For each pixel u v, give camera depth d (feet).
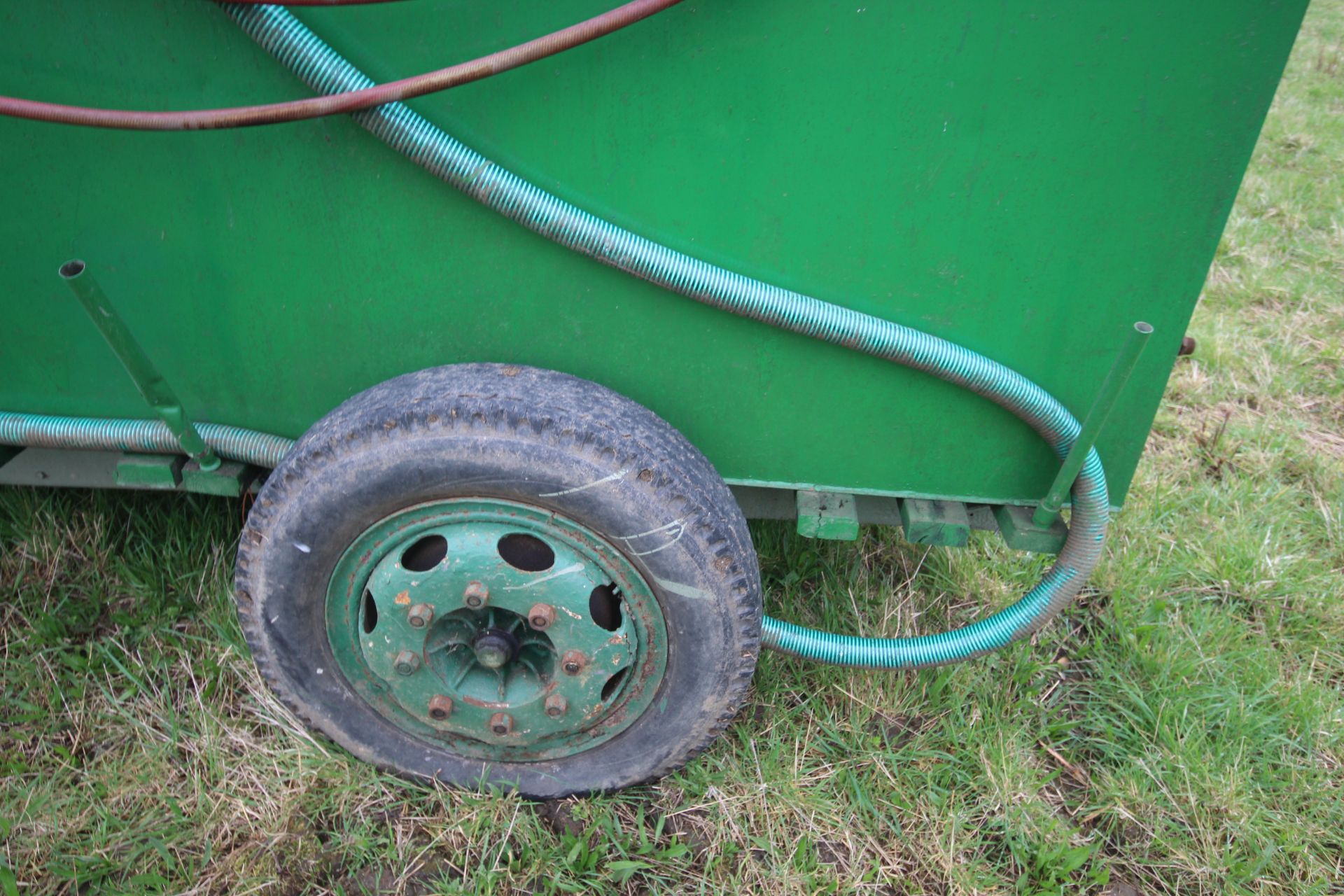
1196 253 5.36
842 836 6.95
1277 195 16.57
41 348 6.28
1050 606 6.62
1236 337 13.06
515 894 6.46
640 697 6.20
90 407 6.57
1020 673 8.13
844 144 5.17
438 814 6.83
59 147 5.44
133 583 8.23
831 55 4.90
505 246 5.66
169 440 6.43
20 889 6.29
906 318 5.78
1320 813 7.29
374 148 5.33
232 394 6.46
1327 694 8.21
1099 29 4.75
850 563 8.94
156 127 4.92
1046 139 5.09
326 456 5.50
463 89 5.10
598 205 5.46
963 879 6.70
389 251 5.74
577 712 6.14
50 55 5.16
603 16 4.63
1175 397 12.14
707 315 5.83
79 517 8.65
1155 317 5.62
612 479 5.41
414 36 4.99
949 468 6.42
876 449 6.37
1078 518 6.28
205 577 8.33
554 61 4.99
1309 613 9.13
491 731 6.26
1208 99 4.89
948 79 4.94
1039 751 7.79
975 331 5.79
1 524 8.56
